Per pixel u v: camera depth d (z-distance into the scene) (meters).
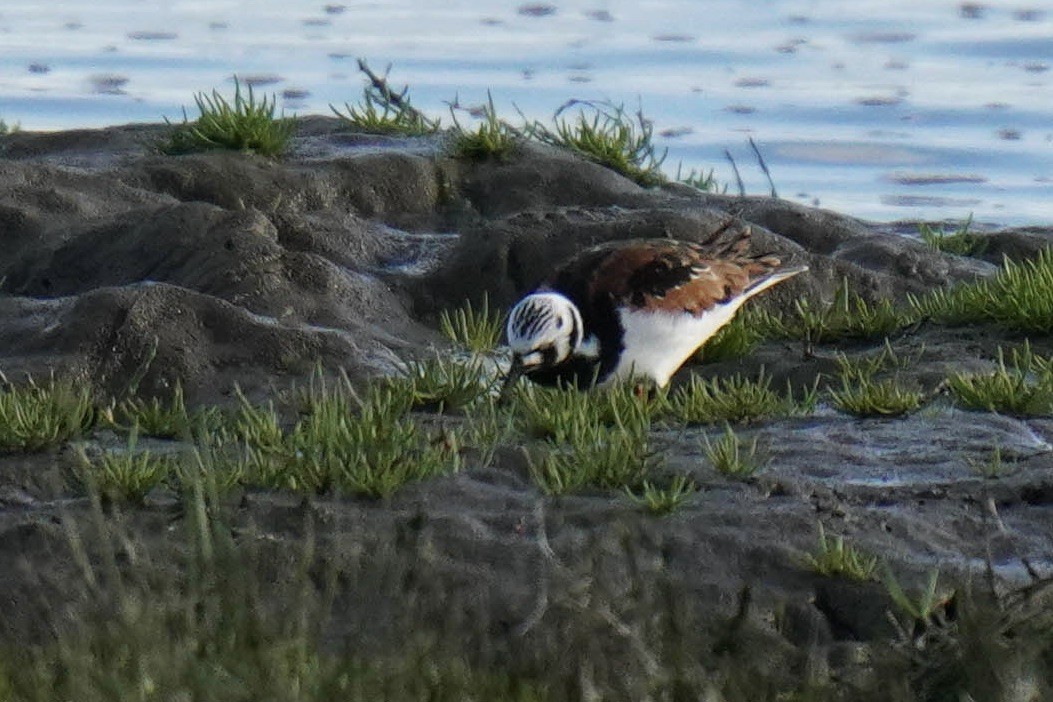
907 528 10.02
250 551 8.91
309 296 13.91
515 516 10.02
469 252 14.84
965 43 26.84
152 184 16.09
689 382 13.23
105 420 11.66
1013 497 10.42
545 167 16.56
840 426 11.72
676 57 25.89
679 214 15.12
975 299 13.89
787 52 26.41
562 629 8.82
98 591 8.43
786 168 22.55
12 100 23.22
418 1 28.89
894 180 22.27
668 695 7.88
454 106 20.48
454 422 11.78
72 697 7.46
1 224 15.16
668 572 9.36
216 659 7.74
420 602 8.96
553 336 12.38
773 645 8.82
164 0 28.95
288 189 16.09
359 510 10.09
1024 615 8.52
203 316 12.97
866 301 14.75
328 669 7.93
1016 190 22.00
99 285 14.49
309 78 24.28
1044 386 11.99
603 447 10.65
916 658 8.41
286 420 11.94
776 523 9.99
